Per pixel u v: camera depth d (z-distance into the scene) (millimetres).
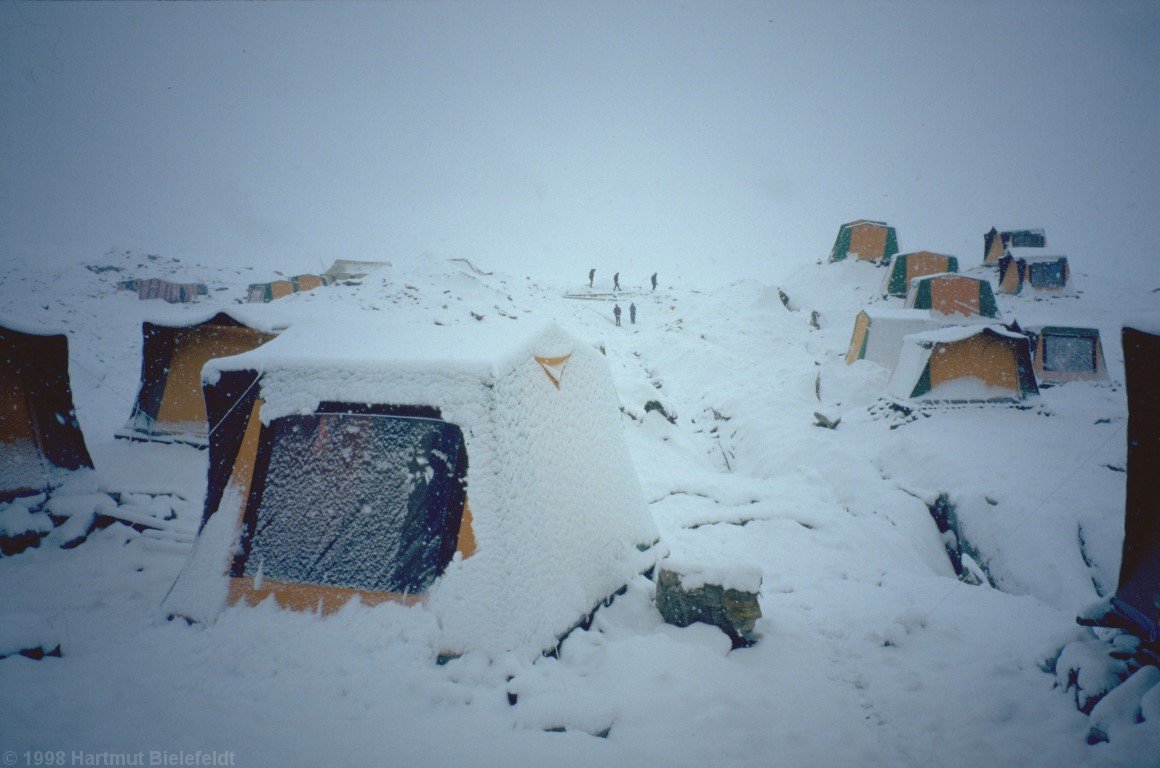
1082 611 3721
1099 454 10227
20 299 32344
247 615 3523
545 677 3139
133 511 5695
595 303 38469
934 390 14031
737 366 21422
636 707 3033
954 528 8828
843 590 5676
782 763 2732
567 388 4625
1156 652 3186
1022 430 12023
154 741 2582
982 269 36938
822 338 25453
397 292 29250
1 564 4793
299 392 3689
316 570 3590
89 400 15703
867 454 11977
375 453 3670
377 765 2496
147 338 9398
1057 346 19688
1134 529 3490
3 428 5852
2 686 2867
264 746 2592
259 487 3799
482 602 3289
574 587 3910
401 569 3471
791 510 8375
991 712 3232
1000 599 5430
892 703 3354
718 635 3873
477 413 3439
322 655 3225
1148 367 3326
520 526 3494
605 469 5039
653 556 5172
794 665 3740
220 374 3867
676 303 36938
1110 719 2896
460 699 2934
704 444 14820
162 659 3230
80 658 3256
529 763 2555
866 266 34938
